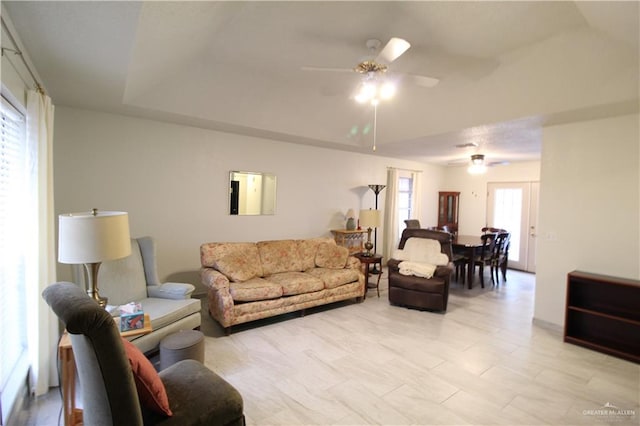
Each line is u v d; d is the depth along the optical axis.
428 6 2.32
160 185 4.14
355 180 6.39
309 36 2.80
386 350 3.03
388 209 7.02
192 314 2.99
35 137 2.12
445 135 4.57
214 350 2.97
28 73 2.20
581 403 2.30
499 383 2.53
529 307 4.41
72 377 1.86
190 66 3.30
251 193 4.97
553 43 2.68
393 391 2.39
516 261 7.15
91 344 1.21
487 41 2.71
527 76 3.07
